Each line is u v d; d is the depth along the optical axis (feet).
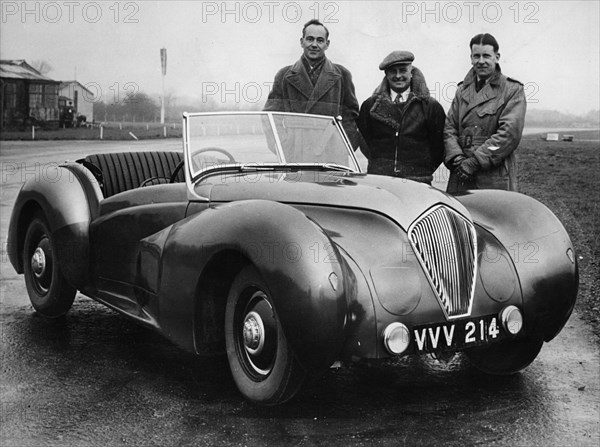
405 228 10.23
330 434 9.36
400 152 17.15
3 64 57.26
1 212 28.58
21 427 9.55
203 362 12.45
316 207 10.78
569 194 24.11
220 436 9.28
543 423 9.77
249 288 10.05
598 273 17.62
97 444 9.02
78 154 43.27
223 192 11.62
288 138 13.44
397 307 9.59
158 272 11.36
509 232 11.44
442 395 10.94
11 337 13.84
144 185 14.90
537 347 11.48
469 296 10.42
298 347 8.97
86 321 15.16
